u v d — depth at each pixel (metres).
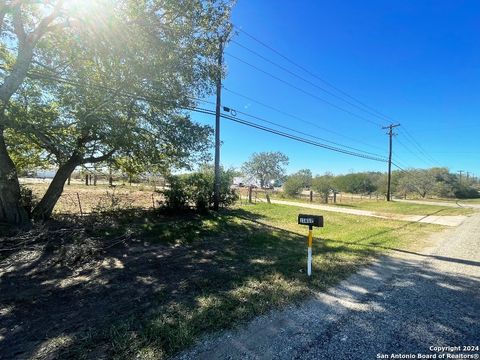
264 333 3.35
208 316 3.70
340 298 4.43
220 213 14.40
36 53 8.90
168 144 11.24
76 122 8.94
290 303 4.17
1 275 5.35
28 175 14.99
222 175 16.25
